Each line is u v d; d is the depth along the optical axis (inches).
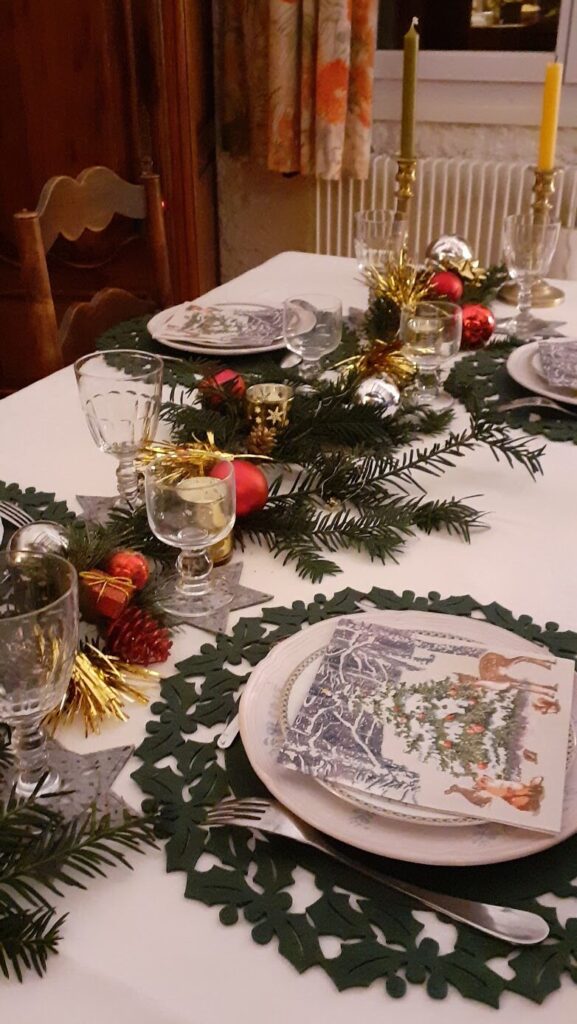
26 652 20.8
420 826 21.3
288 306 45.3
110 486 38.3
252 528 34.5
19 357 106.9
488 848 20.6
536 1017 18.2
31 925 19.4
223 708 25.8
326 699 24.4
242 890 20.6
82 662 25.4
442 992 18.5
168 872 21.2
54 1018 18.2
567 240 94.5
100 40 91.3
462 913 19.9
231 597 30.9
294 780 22.7
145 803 22.7
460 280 58.9
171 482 31.4
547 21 95.8
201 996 18.5
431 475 39.3
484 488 38.2
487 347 52.4
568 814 21.3
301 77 96.0
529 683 25.0
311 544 34.0
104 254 101.0
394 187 103.0
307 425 38.8
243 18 98.0
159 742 24.6
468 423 44.1
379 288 52.4
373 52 93.8
